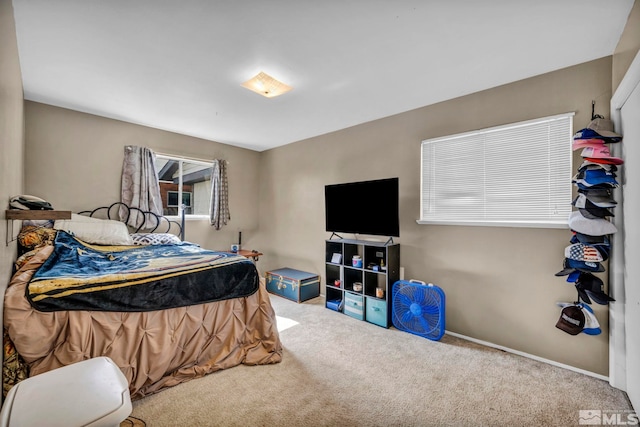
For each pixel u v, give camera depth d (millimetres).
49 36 1772
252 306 2268
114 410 808
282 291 3908
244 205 4684
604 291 1951
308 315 3211
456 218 2680
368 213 3090
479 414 1635
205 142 4188
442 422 1570
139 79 2363
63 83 2434
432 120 2840
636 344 1628
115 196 3348
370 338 2609
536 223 2193
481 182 2535
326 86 2477
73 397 836
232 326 2160
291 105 2906
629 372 1734
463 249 2613
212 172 4238
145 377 1709
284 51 1957
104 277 1712
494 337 2439
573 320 1931
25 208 1596
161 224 3711
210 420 1564
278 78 2346
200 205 4355
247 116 3232
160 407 1649
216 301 2068
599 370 1987
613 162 1722
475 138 2576
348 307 3205
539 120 2219
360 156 3463
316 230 4012
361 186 3160
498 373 2045
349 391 1829
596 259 1805
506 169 2398
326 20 1640
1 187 1211
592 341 2014
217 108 2990
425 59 2053
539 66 2121
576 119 2074
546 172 2207
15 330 1352
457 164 2684
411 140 2996
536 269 2240
